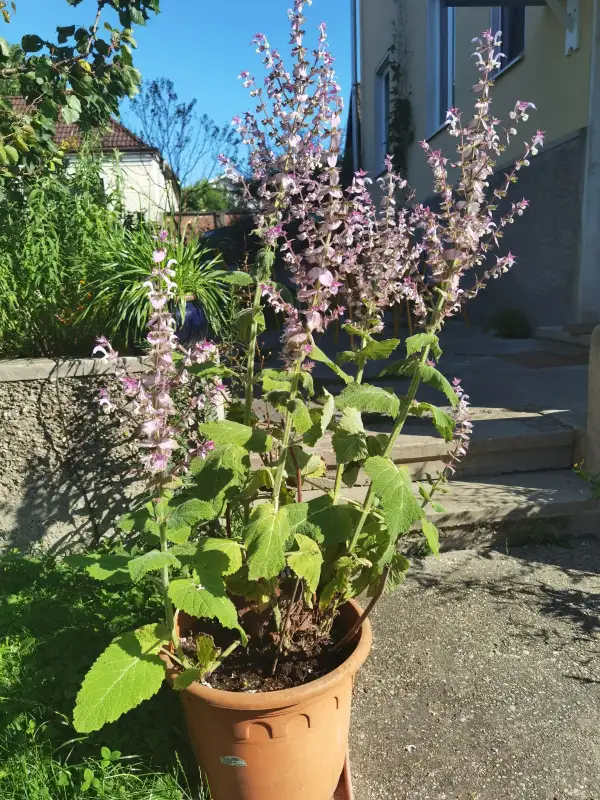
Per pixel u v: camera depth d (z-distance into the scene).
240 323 2.43
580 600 3.28
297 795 2.00
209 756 1.97
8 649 2.62
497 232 2.21
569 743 2.41
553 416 4.67
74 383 3.31
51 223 3.75
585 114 7.10
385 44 13.95
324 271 2.02
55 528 3.49
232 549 2.12
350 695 2.11
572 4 7.08
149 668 1.86
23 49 4.13
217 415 3.26
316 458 2.56
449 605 3.26
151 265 3.48
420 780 2.28
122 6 4.09
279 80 2.05
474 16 9.71
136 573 1.74
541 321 8.27
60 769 2.08
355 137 14.98
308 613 2.41
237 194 3.65
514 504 3.83
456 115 2.09
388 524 1.93
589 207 7.07
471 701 2.62
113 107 4.60
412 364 2.21
